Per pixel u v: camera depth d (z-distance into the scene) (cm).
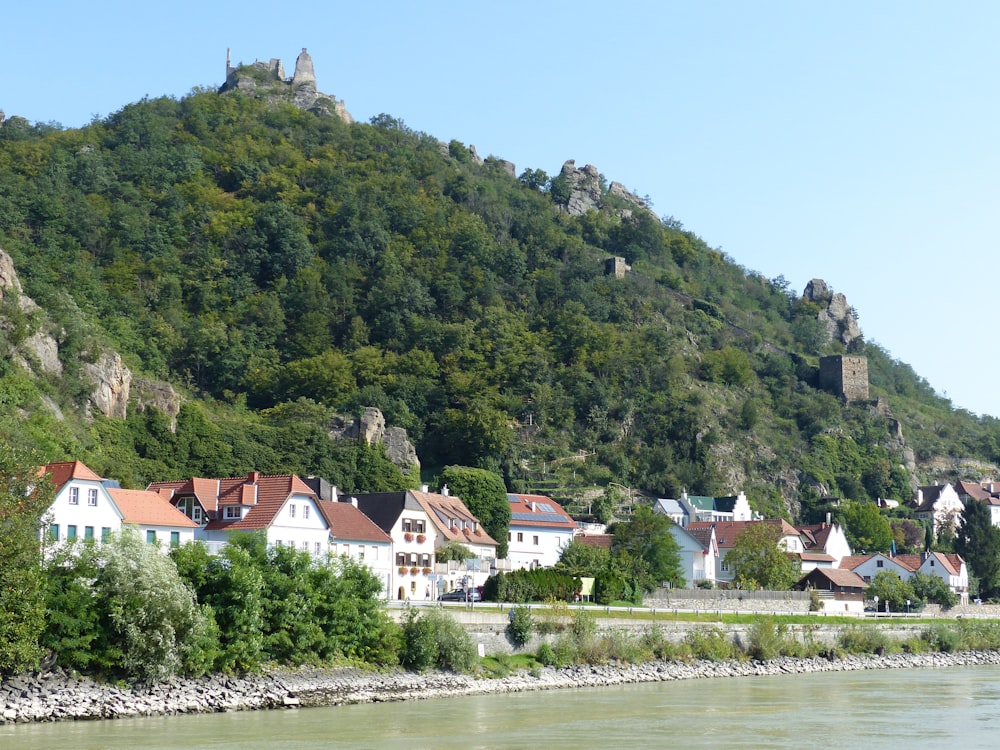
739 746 8194
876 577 19250
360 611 10319
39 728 7838
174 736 7712
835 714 9844
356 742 7838
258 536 10188
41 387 16800
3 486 8625
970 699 11056
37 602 8312
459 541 16125
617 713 9588
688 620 13625
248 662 9438
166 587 8881
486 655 11238
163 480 17838
